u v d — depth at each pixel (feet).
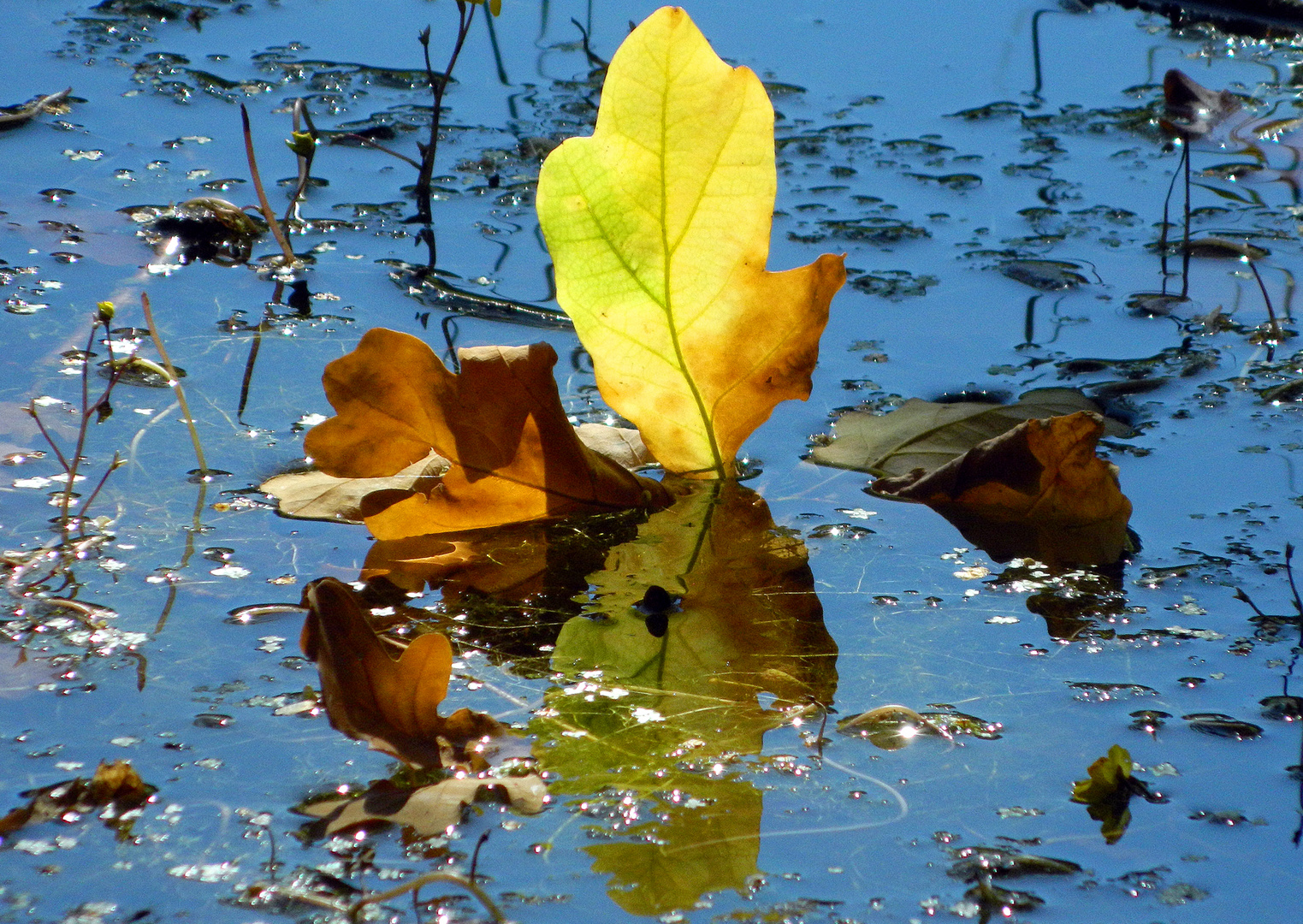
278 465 7.27
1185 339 7.53
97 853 6.85
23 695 6.98
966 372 7.47
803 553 7.20
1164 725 6.97
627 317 7.25
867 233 7.75
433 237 7.73
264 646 7.04
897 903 6.83
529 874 6.84
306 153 7.73
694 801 6.91
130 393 7.37
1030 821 6.89
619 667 7.05
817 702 7.00
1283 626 7.07
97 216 7.70
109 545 7.15
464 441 7.22
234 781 6.91
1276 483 7.27
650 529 7.25
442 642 6.95
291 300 7.56
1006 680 7.02
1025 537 7.22
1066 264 7.70
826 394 7.44
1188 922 6.82
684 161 7.20
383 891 6.82
